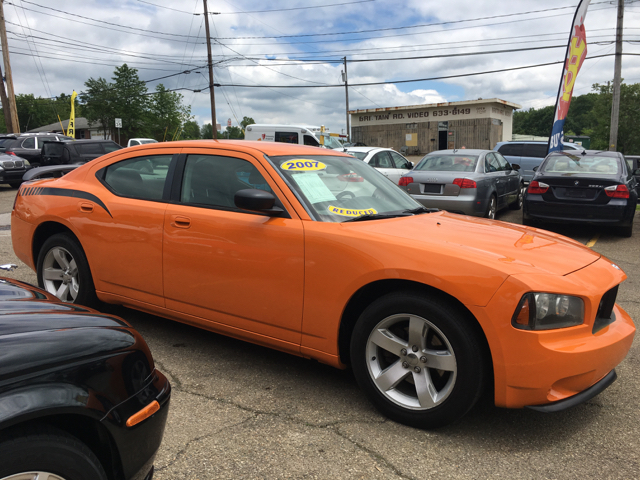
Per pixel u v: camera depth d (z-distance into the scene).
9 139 19.92
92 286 3.91
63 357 1.56
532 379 2.34
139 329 4.06
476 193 8.58
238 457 2.36
